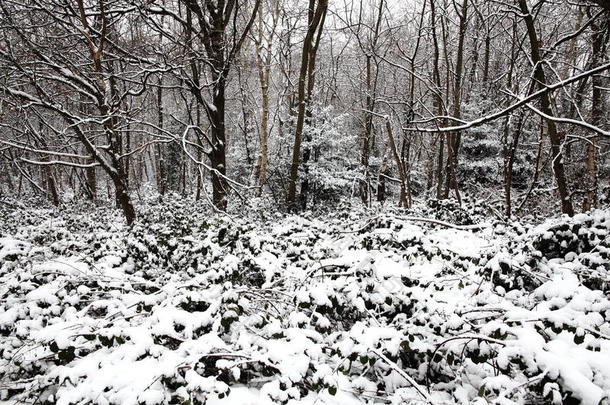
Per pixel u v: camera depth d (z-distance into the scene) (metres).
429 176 16.77
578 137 7.12
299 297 3.26
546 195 12.59
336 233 5.89
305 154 13.59
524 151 15.31
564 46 12.40
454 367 3.17
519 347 2.55
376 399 2.89
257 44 14.74
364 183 14.44
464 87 18.28
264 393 2.48
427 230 6.38
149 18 8.44
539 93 4.38
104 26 7.05
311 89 13.49
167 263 5.12
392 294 3.35
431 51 16.88
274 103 23.36
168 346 3.05
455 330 3.05
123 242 5.51
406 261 4.07
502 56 17.61
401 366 3.20
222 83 9.60
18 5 7.11
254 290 3.67
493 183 16.02
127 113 8.78
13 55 7.16
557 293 3.05
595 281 3.53
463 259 4.55
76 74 8.10
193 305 3.26
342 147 14.60
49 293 3.48
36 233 6.38
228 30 14.63
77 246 5.41
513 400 2.65
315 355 2.78
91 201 13.47
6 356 3.07
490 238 5.23
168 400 2.47
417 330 3.04
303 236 5.57
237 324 3.42
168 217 8.15
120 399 2.33
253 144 17.97
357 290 3.41
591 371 2.35
